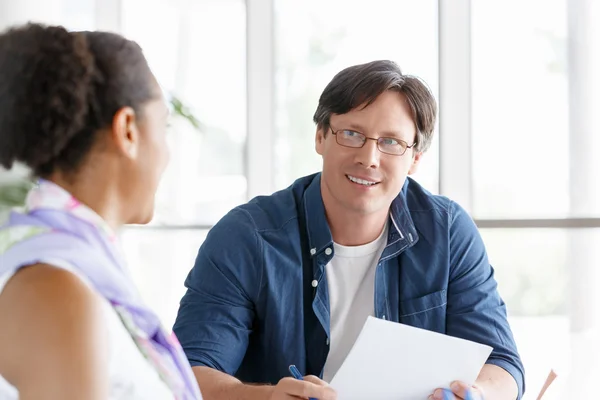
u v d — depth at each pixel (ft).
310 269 5.98
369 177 5.63
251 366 6.11
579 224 10.82
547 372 10.92
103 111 2.89
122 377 2.72
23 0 11.67
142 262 12.23
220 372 5.49
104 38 2.97
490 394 5.63
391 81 5.65
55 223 2.80
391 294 6.04
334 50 11.88
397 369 5.05
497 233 11.07
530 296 11.00
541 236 10.97
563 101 11.13
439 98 11.41
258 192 12.06
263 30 11.97
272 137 12.04
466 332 6.10
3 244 2.71
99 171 2.96
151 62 12.26
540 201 11.21
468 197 11.34
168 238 12.19
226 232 5.99
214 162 12.17
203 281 5.88
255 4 11.96
